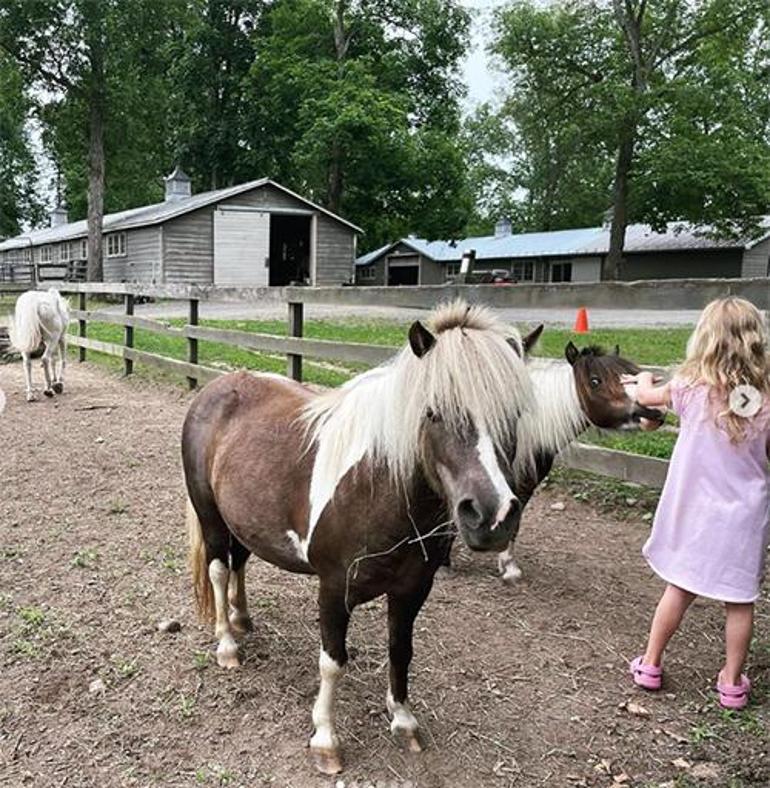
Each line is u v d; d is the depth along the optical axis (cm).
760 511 262
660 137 2278
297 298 674
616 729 263
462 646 318
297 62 2866
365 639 322
